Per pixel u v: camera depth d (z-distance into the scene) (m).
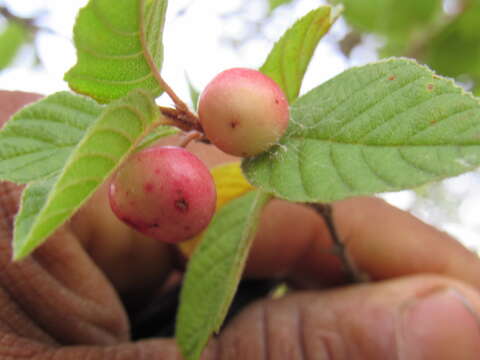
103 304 0.14
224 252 0.12
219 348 0.14
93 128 0.06
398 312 0.13
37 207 0.07
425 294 0.14
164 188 0.08
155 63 0.08
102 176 0.06
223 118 0.08
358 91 0.08
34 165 0.08
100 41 0.07
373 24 0.27
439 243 0.18
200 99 0.08
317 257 0.18
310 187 0.07
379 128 0.07
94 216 0.16
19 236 0.07
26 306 0.13
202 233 0.14
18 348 0.12
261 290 0.18
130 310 0.19
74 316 0.14
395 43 0.30
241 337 0.14
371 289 0.14
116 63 0.08
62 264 0.14
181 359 0.13
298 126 0.08
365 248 0.18
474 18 0.27
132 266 0.17
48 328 0.13
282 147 0.08
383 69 0.08
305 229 0.18
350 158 0.07
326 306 0.14
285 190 0.07
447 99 0.07
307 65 0.09
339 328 0.13
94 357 0.13
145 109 0.07
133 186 0.08
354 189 0.07
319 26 0.09
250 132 0.08
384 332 0.13
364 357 0.13
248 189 0.12
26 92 0.14
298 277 0.19
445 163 0.07
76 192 0.06
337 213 0.18
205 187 0.08
